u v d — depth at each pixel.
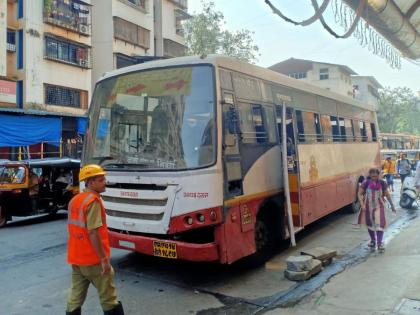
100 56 27.17
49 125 20.55
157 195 5.39
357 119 11.88
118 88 6.25
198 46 26.06
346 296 5.13
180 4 35.09
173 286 5.66
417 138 44.00
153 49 31.17
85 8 24.80
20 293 5.45
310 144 8.16
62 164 11.52
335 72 46.81
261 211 6.59
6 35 20.25
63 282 5.89
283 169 6.60
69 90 23.47
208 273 6.21
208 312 4.77
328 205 8.89
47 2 22.00
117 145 6.02
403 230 9.24
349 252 7.42
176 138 5.51
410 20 3.78
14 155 19.95
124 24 28.11
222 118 5.45
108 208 5.89
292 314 4.66
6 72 20.58
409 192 12.34
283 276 6.04
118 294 5.37
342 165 10.07
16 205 10.63
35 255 7.44
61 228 10.22
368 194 7.47
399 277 5.76
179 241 5.31
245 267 6.43
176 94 5.69
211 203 5.18
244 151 5.97
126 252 7.39
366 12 3.50
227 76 5.81
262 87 6.81
